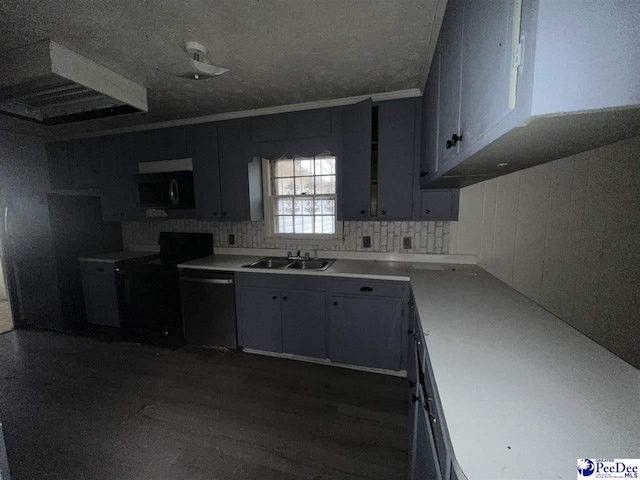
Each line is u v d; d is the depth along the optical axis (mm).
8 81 1665
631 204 1946
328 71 1897
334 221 2773
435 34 1488
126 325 2955
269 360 2523
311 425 1751
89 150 3209
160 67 1811
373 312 2164
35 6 1255
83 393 2092
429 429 849
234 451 1566
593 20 486
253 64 1802
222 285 2555
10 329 3277
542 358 854
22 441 1653
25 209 3115
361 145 2309
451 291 1583
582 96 500
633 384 722
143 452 1568
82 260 3234
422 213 2262
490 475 463
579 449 512
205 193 2834
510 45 617
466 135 977
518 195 2207
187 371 2361
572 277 2139
